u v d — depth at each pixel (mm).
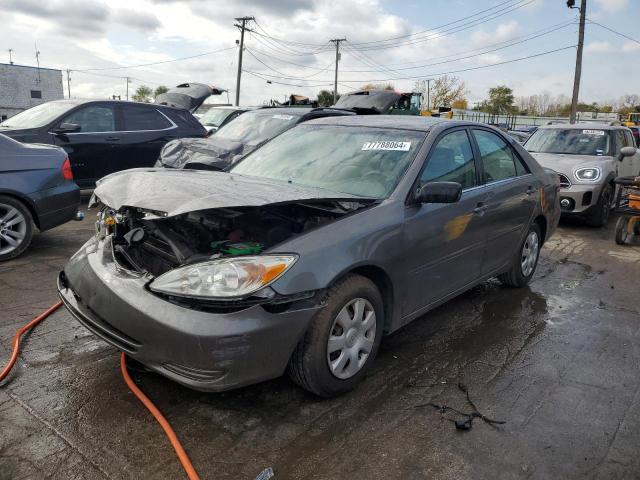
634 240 7918
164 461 2566
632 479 2559
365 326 3205
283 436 2795
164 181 3221
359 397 3201
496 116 49438
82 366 3420
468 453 2709
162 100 14062
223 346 2602
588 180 8531
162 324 2656
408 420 2980
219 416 2947
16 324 4016
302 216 3385
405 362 3686
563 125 10367
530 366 3697
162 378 3301
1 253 5551
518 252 5066
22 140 7875
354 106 14227
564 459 2686
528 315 4680
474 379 3477
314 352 2918
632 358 3885
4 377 3232
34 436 2699
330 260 2918
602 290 5488
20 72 62562
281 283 2717
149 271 3098
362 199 3283
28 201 5672
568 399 3268
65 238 6684
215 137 8852
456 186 3377
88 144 8586
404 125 4133
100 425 2816
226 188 3082
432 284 3793
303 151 4227
